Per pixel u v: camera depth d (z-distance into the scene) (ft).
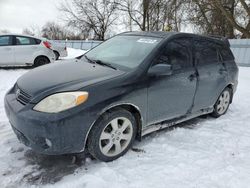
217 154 11.41
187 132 13.66
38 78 10.59
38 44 31.07
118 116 10.21
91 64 12.16
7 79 24.02
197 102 14.16
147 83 10.95
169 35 12.94
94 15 125.49
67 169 9.71
